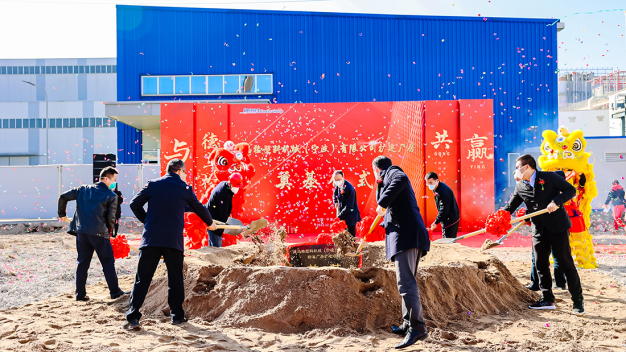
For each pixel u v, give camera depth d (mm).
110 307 4621
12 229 13461
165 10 19094
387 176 3670
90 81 41438
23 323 3906
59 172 15070
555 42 18797
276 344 3400
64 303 4789
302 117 12914
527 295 4977
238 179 6875
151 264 3924
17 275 6574
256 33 19062
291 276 4133
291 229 12703
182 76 18938
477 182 12422
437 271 4414
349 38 18984
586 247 7004
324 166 12820
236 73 19000
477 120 12531
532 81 18703
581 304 4383
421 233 3471
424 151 12688
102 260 5043
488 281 4812
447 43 18875
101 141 41000
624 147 15633
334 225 7086
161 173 12617
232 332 3674
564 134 6996
